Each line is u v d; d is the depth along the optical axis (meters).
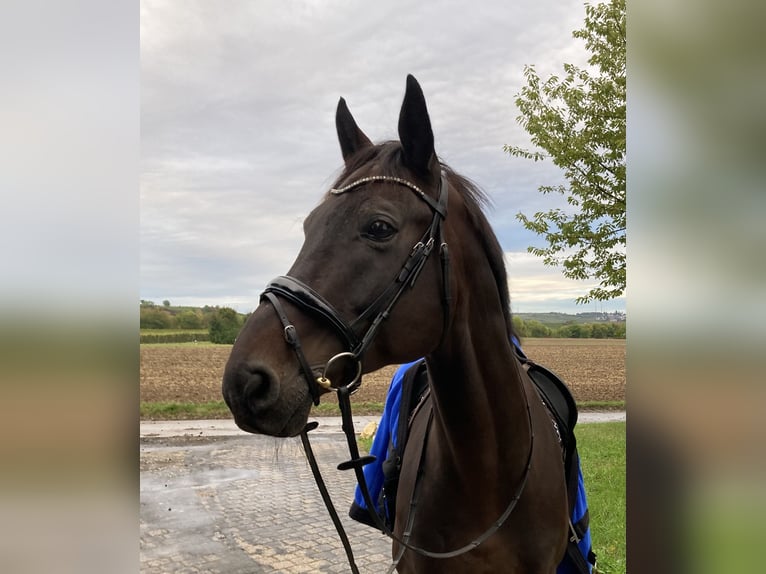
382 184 1.56
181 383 17.27
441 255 1.58
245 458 8.52
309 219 1.63
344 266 1.48
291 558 4.57
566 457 2.30
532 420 2.09
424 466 2.00
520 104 8.07
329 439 9.83
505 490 1.85
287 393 1.37
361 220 1.51
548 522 1.97
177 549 4.77
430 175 1.63
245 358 1.36
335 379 1.46
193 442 9.78
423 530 1.91
